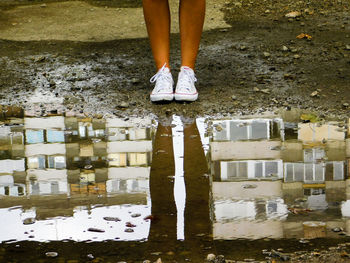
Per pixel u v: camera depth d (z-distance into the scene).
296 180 2.89
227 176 2.95
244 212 2.56
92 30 5.94
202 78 4.51
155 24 4.05
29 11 6.73
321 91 4.16
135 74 4.65
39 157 3.27
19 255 2.24
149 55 5.13
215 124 3.64
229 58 4.96
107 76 4.62
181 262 2.15
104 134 3.56
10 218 2.56
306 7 6.53
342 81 4.35
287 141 3.37
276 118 3.71
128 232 2.40
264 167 3.05
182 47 4.10
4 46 5.45
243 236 2.34
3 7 6.91
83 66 4.86
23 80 4.56
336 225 2.42
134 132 3.57
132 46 5.39
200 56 5.04
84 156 3.27
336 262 2.14
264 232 2.37
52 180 2.98
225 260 2.15
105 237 2.36
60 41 5.59
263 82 4.37
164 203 2.67
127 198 2.73
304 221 2.46
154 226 2.45
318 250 2.22
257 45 5.28
